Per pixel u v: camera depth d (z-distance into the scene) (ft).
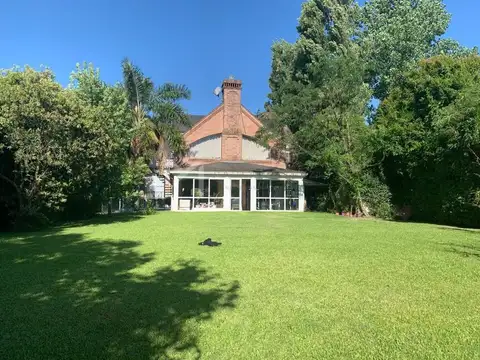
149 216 76.38
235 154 119.14
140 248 35.09
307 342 14.65
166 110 103.81
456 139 59.36
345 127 86.48
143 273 25.21
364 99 90.94
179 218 70.74
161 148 107.55
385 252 32.99
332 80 91.04
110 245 36.94
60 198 54.24
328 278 23.89
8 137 48.49
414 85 74.38
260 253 32.24
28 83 49.21
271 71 149.28
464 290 21.48
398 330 15.85
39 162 50.37
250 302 19.17
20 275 24.61
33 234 46.83
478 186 59.57
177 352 13.76
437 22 126.93
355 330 15.83
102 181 69.62
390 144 74.08
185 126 117.29
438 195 66.18
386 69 124.47
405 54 122.72
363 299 19.80
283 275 24.59
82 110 53.78
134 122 96.78
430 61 74.54
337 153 83.10
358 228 53.16
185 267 26.91
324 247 35.42
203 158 118.21
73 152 52.65
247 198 105.70
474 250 34.42
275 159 120.98
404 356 13.58
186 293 20.63
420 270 26.17
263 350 13.97
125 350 13.88
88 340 14.69
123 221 64.34
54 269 26.40
